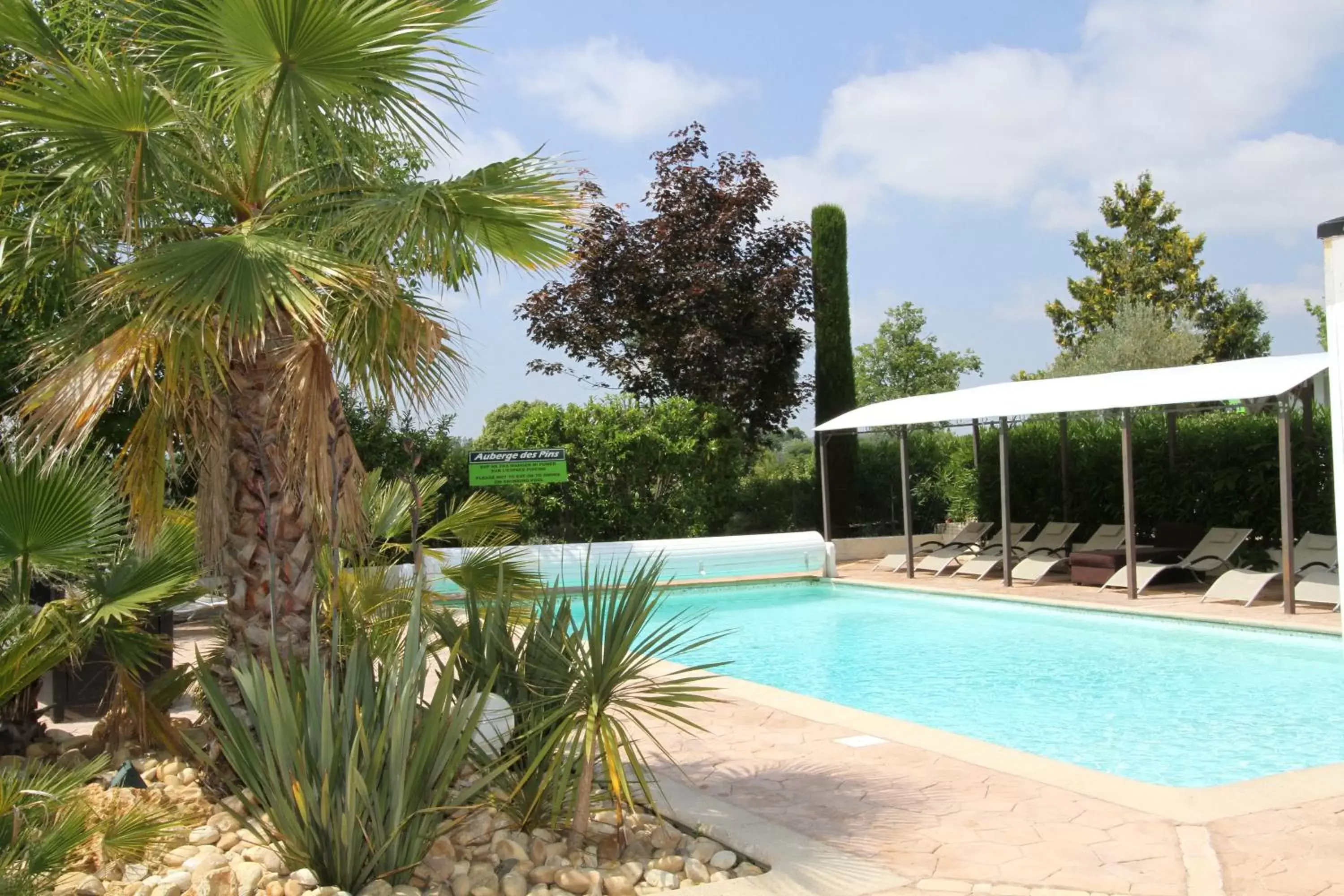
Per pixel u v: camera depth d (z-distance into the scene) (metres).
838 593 19.41
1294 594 13.85
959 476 23.16
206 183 6.59
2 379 10.73
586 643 6.91
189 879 5.06
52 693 8.71
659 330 26.30
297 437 5.91
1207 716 9.88
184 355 5.75
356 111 6.62
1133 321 36.06
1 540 6.47
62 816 4.75
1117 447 19.52
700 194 26.48
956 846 5.62
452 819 5.33
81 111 5.69
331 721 4.98
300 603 6.35
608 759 5.37
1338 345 6.37
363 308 6.51
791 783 6.89
